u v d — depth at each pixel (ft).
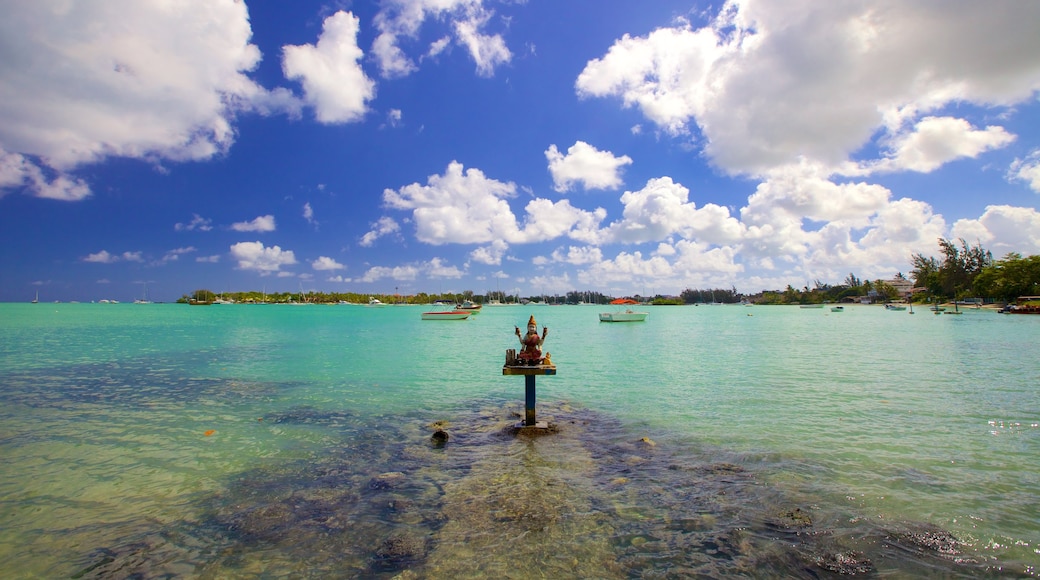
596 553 19.30
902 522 21.86
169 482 27.71
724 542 20.13
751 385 60.03
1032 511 23.00
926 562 18.53
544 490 25.99
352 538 20.66
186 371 74.64
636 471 28.96
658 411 45.68
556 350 109.40
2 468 30.19
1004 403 48.01
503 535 20.81
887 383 60.54
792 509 23.17
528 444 35.01
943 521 21.95
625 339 144.66
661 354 99.60
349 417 44.27
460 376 69.87
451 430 39.42
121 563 18.95
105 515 23.39
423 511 23.31
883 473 28.25
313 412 46.37
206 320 275.18
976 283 405.80
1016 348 105.29
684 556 19.06
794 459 30.91
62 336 146.41
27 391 57.47
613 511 23.20
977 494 25.11
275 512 23.34
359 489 26.32
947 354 94.43
